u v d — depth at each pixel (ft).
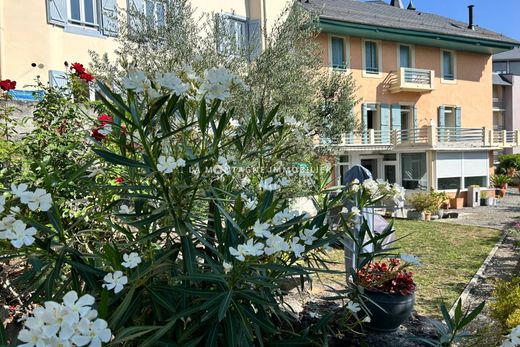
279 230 6.25
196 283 6.66
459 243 28.94
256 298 5.60
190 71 6.41
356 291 8.27
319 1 58.70
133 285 5.41
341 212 8.75
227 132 7.61
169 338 5.92
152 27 25.16
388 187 8.54
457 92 63.72
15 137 15.38
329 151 29.60
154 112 5.20
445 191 51.42
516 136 61.21
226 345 5.71
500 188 63.62
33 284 6.47
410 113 59.88
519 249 26.81
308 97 26.89
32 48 26.32
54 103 12.84
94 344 3.48
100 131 7.15
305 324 11.00
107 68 24.58
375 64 56.29
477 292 17.67
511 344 6.28
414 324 12.62
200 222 7.08
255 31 32.86
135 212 6.82
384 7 69.51
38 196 5.24
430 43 59.62
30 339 3.34
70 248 6.01
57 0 27.68
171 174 6.04
